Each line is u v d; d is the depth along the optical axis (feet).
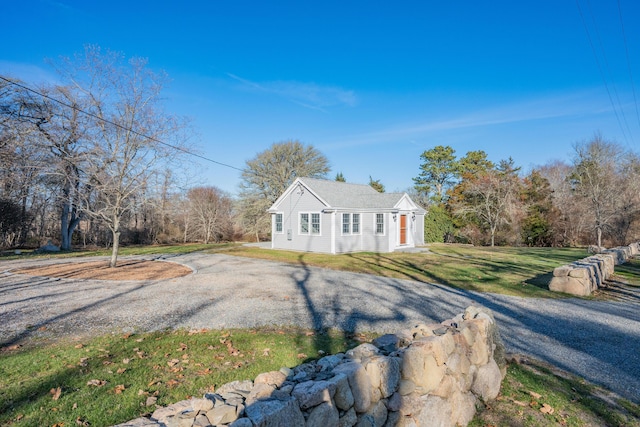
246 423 6.35
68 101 45.62
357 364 9.12
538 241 92.68
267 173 118.93
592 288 33.06
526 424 11.62
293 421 7.13
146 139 42.98
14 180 62.49
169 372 14.37
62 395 12.25
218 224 115.75
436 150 142.82
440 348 11.06
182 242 109.19
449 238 102.53
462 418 11.59
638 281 39.14
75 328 20.35
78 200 45.85
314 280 37.29
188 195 107.96
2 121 58.18
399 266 47.55
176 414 7.57
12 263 49.65
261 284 34.60
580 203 91.86
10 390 12.51
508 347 18.49
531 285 35.09
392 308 25.81
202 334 19.33
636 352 17.93
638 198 83.10
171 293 30.12
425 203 139.85
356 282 36.35
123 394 12.39
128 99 42.70
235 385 8.65
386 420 9.27
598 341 19.52
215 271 42.93
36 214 84.89
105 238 95.14
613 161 100.37
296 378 8.66
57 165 43.57
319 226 67.21
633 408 12.57
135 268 44.73
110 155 42.11
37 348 17.10
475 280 37.32
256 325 21.24
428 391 10.50
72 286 33.09
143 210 69.77
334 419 7.94
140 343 17.80
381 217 69.72
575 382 14.60
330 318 23.04
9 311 24.04
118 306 25.52
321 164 123.85
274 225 75.97
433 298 29.19
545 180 100.73
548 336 20.29
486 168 132.16
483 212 96.27
